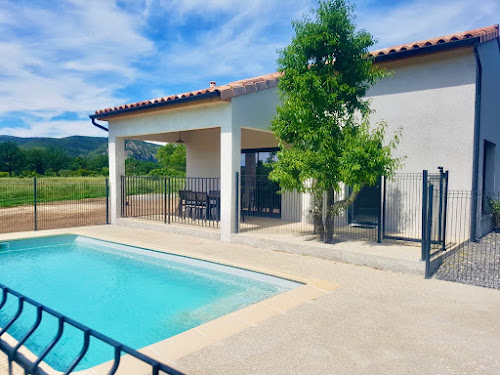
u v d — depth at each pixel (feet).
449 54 27.45
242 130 40.75
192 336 12.42
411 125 29.27
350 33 23.56
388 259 21.02
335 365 10.50
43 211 55.16
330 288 17.79
